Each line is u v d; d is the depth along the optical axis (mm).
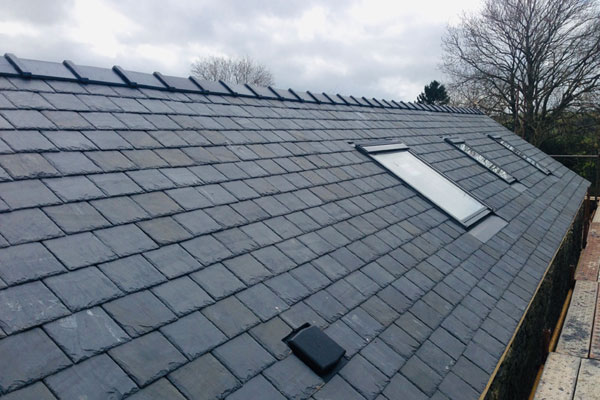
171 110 5750
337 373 3172
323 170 6277
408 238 5590
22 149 3674
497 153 13781
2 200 3096
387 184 6922
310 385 2963
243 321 3176
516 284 5766
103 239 3227
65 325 2520
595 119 29609
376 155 7934
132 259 3189
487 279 5551
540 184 12422
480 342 4254
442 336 4094
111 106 5090
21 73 4691
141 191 3932
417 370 3551
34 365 2246
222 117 6340
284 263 3986
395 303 4238
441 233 6191
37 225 3045
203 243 3709
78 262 2939
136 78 5953
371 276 4457
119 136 4586
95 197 3574
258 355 2982
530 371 7148
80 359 2383
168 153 4742
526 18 29875
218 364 2770
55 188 3449
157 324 2812
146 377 2471
